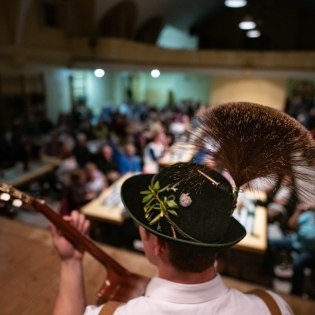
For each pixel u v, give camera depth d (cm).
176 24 1848
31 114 1068
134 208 73
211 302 63
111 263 102
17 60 971
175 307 62
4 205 87
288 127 71
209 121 77
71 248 94
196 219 62
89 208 364
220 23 1958
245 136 71
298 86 1698
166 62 1380
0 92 951
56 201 562
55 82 1179
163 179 69
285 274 374
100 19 1267
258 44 1894
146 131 813
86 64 1223
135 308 63
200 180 67
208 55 1361
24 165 546
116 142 670
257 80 1420
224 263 349
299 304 159
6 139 701
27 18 992
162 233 63
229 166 73
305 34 1819
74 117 1081
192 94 1814
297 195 73
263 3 1797
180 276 64
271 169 71
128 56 1266
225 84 1477
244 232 72
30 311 136
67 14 1170
